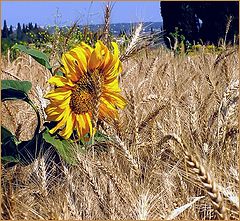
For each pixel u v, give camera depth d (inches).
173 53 81.7
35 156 34.8
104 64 35.1
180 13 256.4
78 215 28.0
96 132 37.5
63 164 34.5
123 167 34.5
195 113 37.5
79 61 34.2
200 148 34.8
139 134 37.2
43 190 30.3
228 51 57.2
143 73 59.0
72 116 34.9
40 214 27.8
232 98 37.9
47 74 56.0
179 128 35.3
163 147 34.7
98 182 31.5
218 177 28.7
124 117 40.6
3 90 37.1
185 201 29.0
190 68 64.2
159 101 42.0
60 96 34.3
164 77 55.9
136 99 40.8
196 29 258.1
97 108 33.8
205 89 50.1
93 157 33.5
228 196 24.7
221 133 36.3
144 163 34.6
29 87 37.5
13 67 67.8
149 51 70.8
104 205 29.1
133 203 28.0
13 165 36.2
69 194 29.6
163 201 28.6
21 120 45.8
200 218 29.2
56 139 35.6
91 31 41.5
